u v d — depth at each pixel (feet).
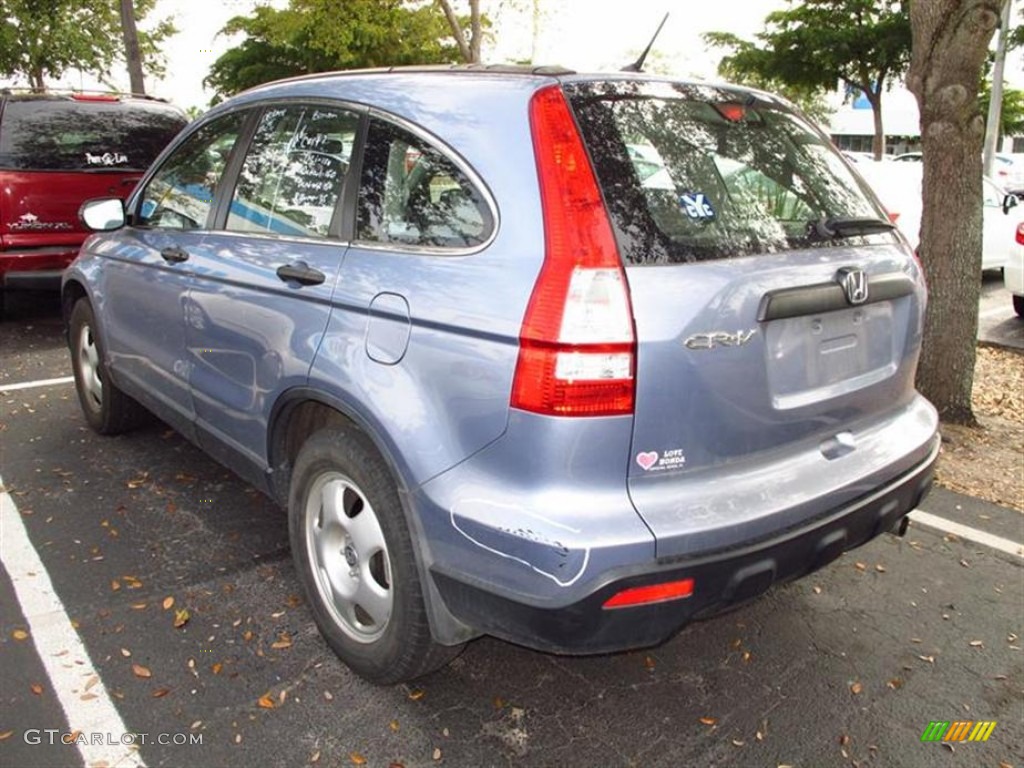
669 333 7.09
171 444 16.14
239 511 13.47
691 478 7.52
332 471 9.14
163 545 12.35
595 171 7.39
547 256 7.16
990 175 59.82
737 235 7.96
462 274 7.72
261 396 10.18
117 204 14.05
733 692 9.62
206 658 9.82
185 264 11.85
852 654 10.40
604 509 7.06
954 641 10.74
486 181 7.77
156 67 67.05
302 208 10.01
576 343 6.91
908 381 10.00
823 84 80.18
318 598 9.71
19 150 23.32
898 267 9.46
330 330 8.91
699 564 7.19
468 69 8.87
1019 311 30.89
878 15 74.64
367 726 8.85
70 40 55.47
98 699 9.09
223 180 11.73
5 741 8.45
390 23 63.72
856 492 8.54
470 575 7.57
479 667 9.91
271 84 11.70
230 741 8.57
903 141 151.02
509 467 7.28
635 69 9.04
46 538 12.46
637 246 7.23
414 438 7.88
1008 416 20.03
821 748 8.79
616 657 10.18
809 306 8.09
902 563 12.70
